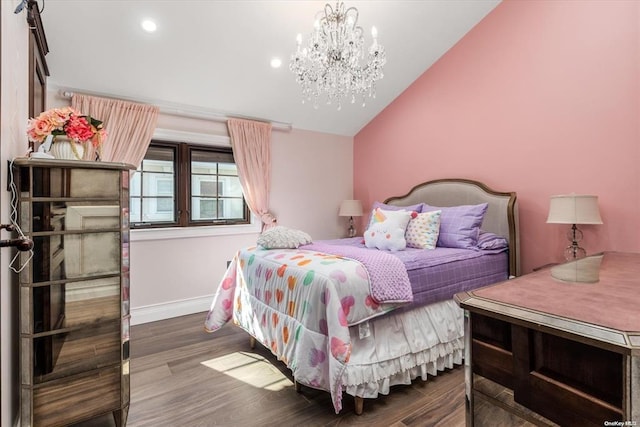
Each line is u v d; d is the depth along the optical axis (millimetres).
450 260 2297
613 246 2352
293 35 2742
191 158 3363
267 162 3695
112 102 2818
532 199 2793
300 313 1783
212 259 3430
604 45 2375
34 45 1929
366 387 1696
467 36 3227
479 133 3156
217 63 2844
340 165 4457
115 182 1556
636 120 2238
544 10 2693
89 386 1495
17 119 1461
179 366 2197
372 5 2686
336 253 2133
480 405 874
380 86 3682
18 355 1478
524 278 1208
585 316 750
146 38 2475
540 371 756
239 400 1809
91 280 1501
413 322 1980
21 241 956
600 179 2408
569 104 2562
